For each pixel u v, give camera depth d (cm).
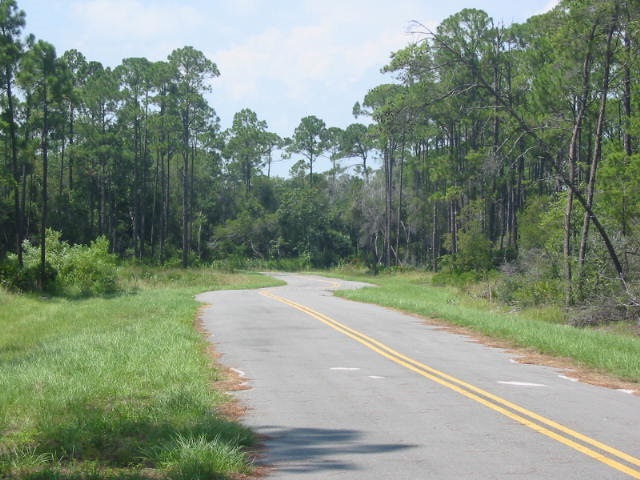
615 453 742
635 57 2661
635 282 2519
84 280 3969
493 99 4319
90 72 8019
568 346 1605
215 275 5825
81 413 877
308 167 11875
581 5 2559
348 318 2420
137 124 7400
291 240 10250
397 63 2569
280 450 763
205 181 10344
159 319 2252
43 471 645
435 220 6906
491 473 667
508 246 5141
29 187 6319
